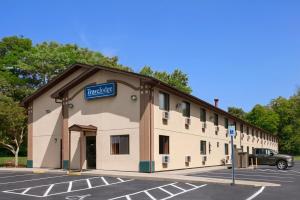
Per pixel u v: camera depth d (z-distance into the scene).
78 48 57.00
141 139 25.62
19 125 34.06
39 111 32.47
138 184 19.50
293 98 92.31
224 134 41.34
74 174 24.52
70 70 30.88
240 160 33.22
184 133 30.73
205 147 35.31
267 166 37.31
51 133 31.41
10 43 60.25
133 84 26.47
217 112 38.81
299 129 88.25
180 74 61.47
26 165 34.66
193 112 32.97
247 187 18.52
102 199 14.83
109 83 27.28
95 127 27.78
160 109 27.09
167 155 27.28
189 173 25.52
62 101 30.02
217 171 28.58
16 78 53.69
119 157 26.48
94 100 28.25
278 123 87.50
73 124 29.02
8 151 51.44
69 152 27.08
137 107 26.12
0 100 39.03
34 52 55.06
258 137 59.72
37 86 55.25
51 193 16.41
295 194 16.36
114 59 58.72
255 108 87.06
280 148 88.25
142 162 25.38
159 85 26.36
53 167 30.88
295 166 39.41
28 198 15.01
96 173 24.08
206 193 16.44
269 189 17.86
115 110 27.11
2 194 16.12
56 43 57.84
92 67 27.77
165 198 15.09
